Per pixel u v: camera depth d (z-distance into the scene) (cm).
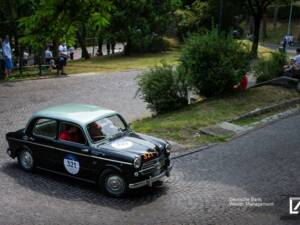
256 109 1988
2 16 1983
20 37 1090
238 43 2158
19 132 1271
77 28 1159
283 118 1920
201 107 1966
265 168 1318
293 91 2342
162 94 1942
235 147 1520
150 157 1104
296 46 6241
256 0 3981
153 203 1068
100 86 2650
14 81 2744
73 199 1083
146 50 5000
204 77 2100
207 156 1423
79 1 1063
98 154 1109
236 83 2155
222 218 995
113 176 1093
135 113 2014
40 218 977
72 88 2570
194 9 5538
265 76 2492
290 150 1484
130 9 4694
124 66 3675
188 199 1094
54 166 1203
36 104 2131
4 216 983
